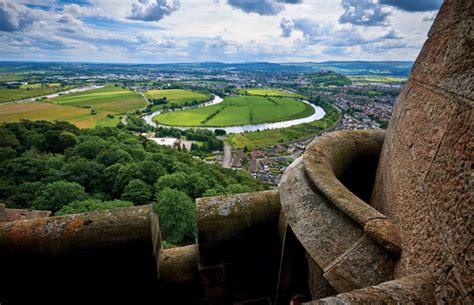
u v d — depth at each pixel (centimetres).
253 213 283
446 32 148
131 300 271
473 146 105
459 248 104
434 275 114
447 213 114
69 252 240
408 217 148
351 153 279
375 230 155
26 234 237
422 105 160
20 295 245
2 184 2855
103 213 256
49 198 2691
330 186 194
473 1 126
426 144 144
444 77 139
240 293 304
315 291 232
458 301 101
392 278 144
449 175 117
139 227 250
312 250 181
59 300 253
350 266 159
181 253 314
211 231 278
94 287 258
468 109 113
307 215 198
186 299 303
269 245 295
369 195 293
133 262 258
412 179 153
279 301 281
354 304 100
